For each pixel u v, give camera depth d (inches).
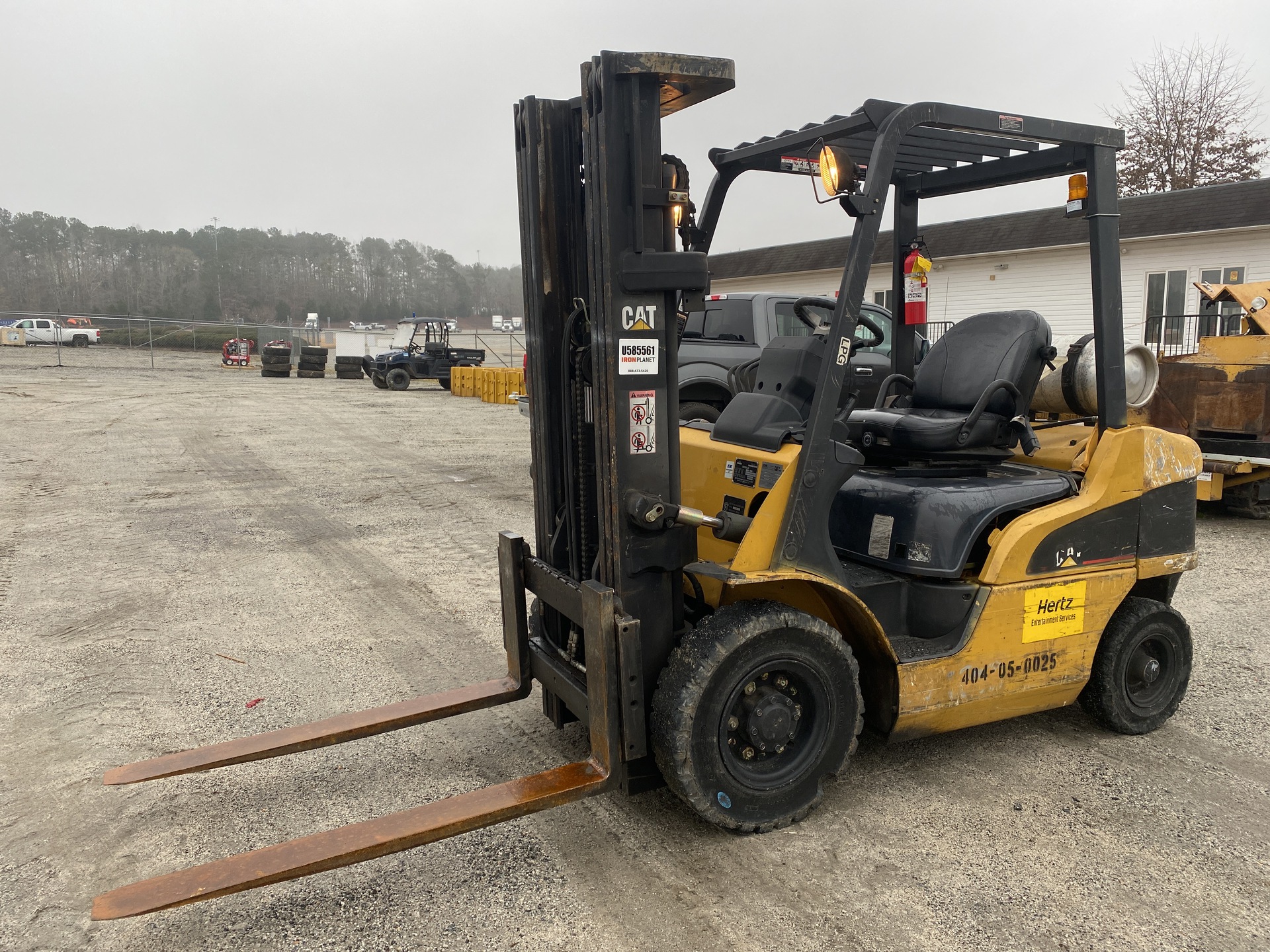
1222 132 1173.1
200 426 605.9
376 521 319.3
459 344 2298.2
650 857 114.1
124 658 182.7
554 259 127.6
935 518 132.8
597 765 113.8
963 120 119.6
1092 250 138.1
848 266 113.6
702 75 103.0
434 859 113.7
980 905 104.5
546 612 142.7
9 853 114.7
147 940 97.8
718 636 110.0
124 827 121.3
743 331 315.6
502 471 436.1
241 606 218.7
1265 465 309.3
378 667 180.5
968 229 900.6
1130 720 149.8
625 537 111.0
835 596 120.1
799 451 118.6
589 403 123.6
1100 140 132.6
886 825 122.6
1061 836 120.3
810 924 100.9
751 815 116.2
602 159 104.3
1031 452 144.8
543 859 113.7
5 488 364.5
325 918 101.7
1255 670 182.9
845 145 143.4
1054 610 136.5
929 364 161.2
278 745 123.2
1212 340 327.0
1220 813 127.0
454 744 147.2
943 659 126.6
